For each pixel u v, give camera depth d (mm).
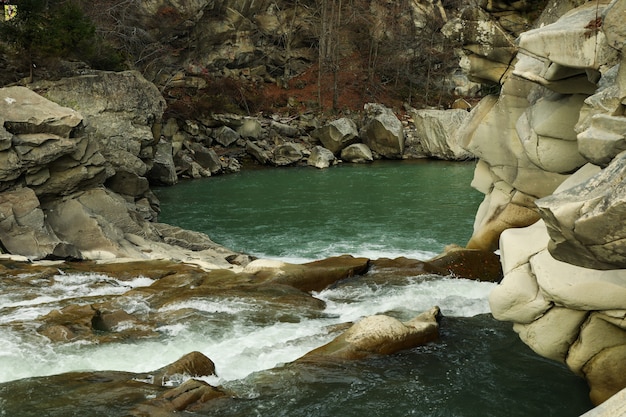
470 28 15086
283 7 48062
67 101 21750
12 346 10125
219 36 43750
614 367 7895
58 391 8703
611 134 6738
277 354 10156
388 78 50625
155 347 10367
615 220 5176
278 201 26312
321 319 11836
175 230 19297
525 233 8938
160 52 39906
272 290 13078
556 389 9195
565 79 10523
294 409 8484
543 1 14180
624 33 6359
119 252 16312
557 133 11727
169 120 36812
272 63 47812
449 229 21047
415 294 13164
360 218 22891
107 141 21969
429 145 40188
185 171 33094
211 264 15320
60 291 13008
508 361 10055
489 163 15516
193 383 8664
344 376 9391
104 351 10156
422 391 9078
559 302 7754
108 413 8125
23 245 15352
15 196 16141
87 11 34719
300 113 43594
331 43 48375
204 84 42062
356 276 14250
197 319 11508
